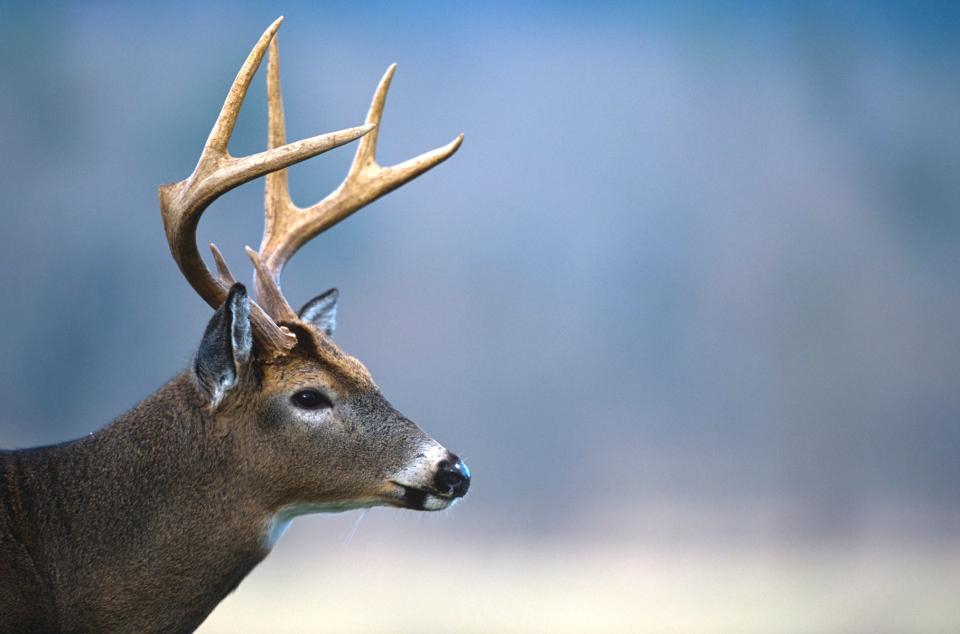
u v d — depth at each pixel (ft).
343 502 64.23
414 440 64.28
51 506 61.36
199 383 62.44
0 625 59.41
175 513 61.82
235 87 64.23
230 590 63.10
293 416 63.10
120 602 61.05
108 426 63.10
